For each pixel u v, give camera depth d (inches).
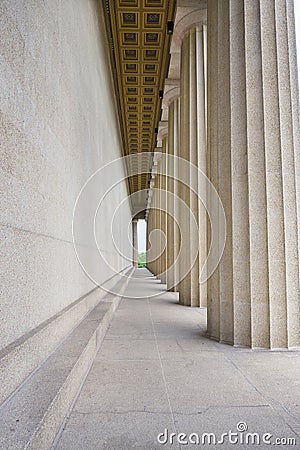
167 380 240.8
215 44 407.8
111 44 748.0
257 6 369.1
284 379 243.8
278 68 361.7
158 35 720.3
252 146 358.0
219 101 387.9
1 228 169.0
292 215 352.8
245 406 198.5
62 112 305.1
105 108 710.5
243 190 359.9
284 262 341.1
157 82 902.4
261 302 337.4
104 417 183.5
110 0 626.8
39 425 134.3
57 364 211.2
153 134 1267.2
